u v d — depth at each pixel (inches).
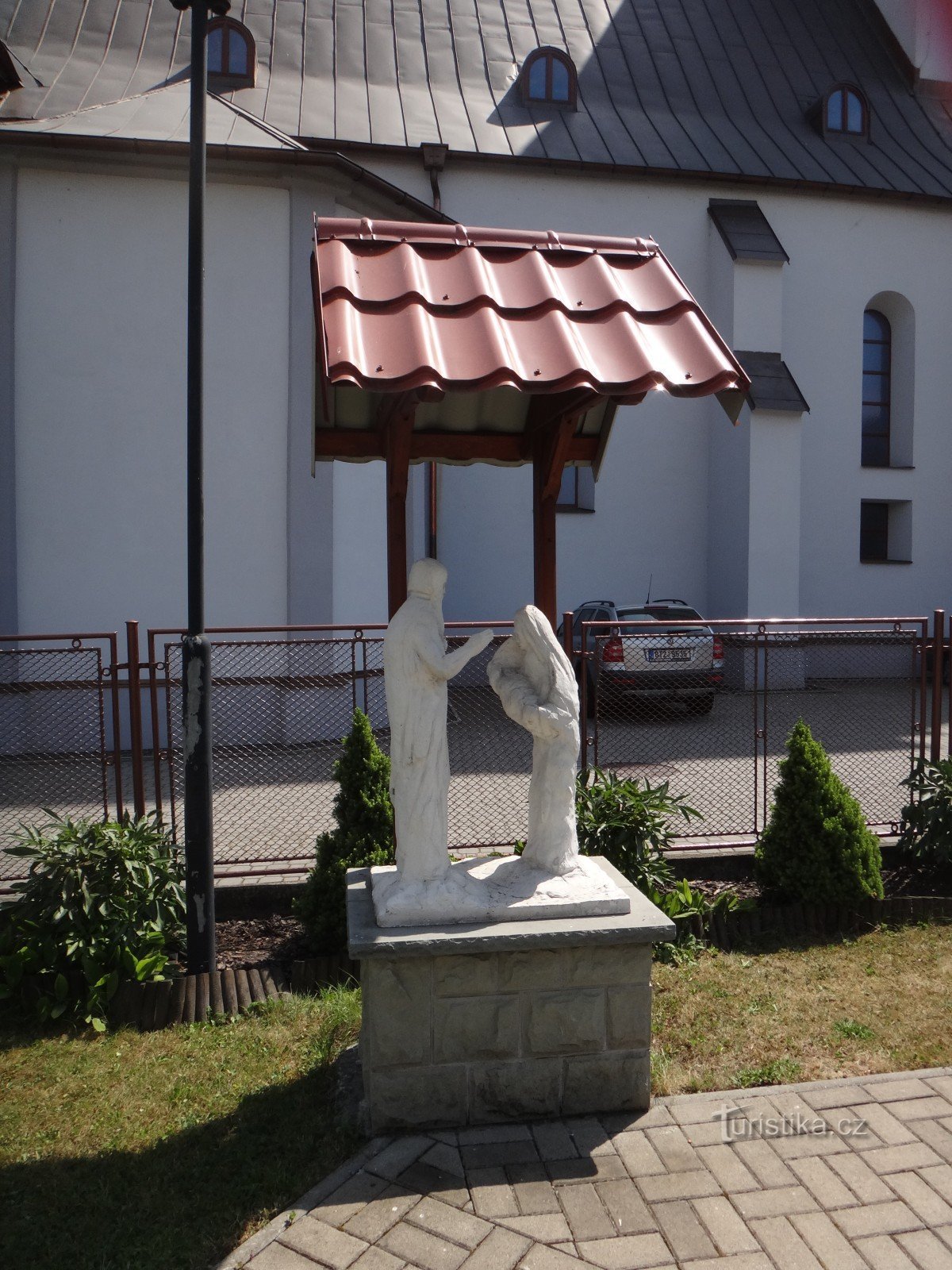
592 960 139.1
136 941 183.0
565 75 645.9
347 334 136.9
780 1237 113.3
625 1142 133.3
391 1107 136.3
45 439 392.8
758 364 594.2
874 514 681.6
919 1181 123.6
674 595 632.4
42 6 574.9
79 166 388.8
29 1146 136.2
